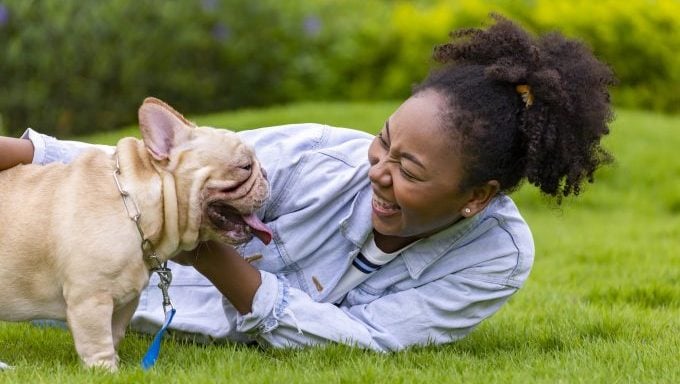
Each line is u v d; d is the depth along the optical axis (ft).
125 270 16.33
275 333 18.79
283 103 65.21
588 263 32.12
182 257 18.12
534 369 17.87
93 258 16.01
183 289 20.40
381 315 19.12
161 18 59.57
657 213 47.26
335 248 19.27
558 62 17.51
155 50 59.77
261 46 64.03
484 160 16.78
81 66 57.98
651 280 27.81
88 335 16.17
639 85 68.80
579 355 19.03
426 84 17.44
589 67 17.60
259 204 17.12
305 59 65.21
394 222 17.75
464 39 18.20
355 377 16.66
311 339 18.79
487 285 19.02
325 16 68.23
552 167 17.33
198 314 19.97
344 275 19.45
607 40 66.95
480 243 19.10
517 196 47.80
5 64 56.70
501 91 17.07
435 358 18.38
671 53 68.59
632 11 67.82
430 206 17.12
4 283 16.38
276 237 19.16
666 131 57.57
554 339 20.83
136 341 19.75
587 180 19.62
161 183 16.58
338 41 66.54
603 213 46.80
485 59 17.79
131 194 16.37
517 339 20.94
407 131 16.71
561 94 16.87
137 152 16.84
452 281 19.07
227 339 19.58
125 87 59.31
